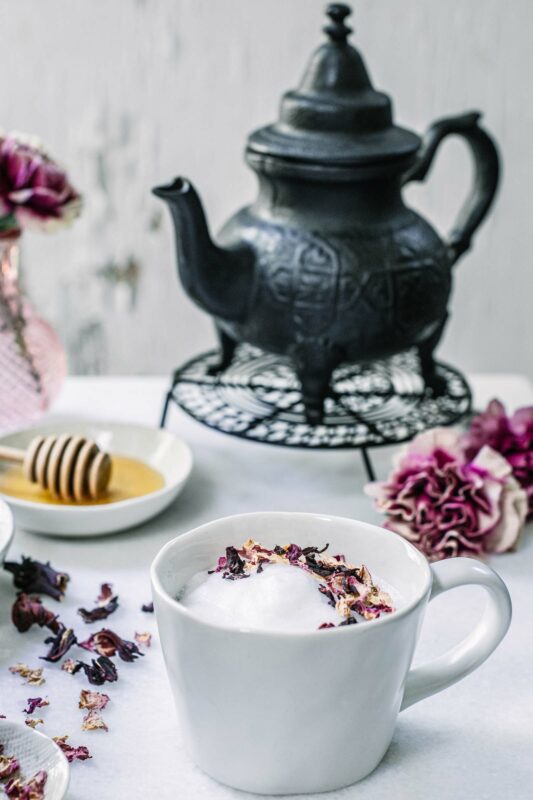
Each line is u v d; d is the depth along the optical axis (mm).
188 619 546
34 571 707
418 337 835
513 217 1320
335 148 784
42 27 1250
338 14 807
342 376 953
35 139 868
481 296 1356
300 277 797
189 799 575
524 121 1280
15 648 665
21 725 579
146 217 1320
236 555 589
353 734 569
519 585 724
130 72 1266
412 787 584
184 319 1364
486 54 1256
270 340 821
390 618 548
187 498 807
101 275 1344
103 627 681
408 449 767
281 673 544
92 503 782
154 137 1290
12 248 859
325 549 607
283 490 820
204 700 563
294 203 809
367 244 799
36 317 890
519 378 1000
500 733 617
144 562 739
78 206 866
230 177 1306
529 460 785
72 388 962
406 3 1236
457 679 603
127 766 592
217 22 1246
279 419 836
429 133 861
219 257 809
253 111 1278
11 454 792
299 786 576
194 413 857
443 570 592
